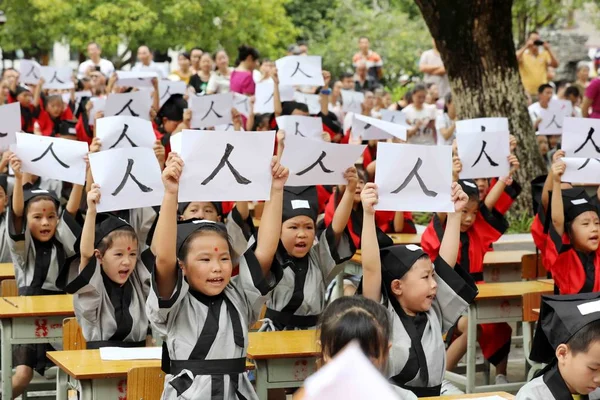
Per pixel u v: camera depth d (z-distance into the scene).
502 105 15.52
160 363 6.53
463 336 9.53
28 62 18.16
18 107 10.46
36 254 9.05
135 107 13.53
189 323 5.82
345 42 32.62
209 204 8.88
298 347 7.02
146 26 29.80
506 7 15.34
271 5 32.16
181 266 5.87
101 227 7.45
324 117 15.04
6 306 7.94
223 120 14.46
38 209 8.95
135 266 7.55
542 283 9.41
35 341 7.81
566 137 9.97
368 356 4.34
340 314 4.46
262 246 6.05
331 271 7.94
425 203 6.74
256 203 13.16
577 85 23.19
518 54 21.22
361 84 22.16
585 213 8.81
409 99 19.84
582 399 5.30
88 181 9.35
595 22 30.91
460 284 6.62
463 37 15.41
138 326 7.43
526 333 8.84
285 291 7.90
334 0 36.00
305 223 7.88
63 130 15.46
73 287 7.03
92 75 19.64
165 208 5.70
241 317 5.94
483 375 10.20
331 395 1.95
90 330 7.32
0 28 32.00
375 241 6.47
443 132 16.44
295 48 20.83
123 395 6.40
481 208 9.94
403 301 6.44
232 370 5.83
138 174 7.18
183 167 5.93
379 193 6.66
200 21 31.03
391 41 32.34
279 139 9.10
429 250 9.18
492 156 10.00
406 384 6.32
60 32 30.89
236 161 6.03
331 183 7.75
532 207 15.52
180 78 21.52
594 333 5.09
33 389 8.67
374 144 13.84
